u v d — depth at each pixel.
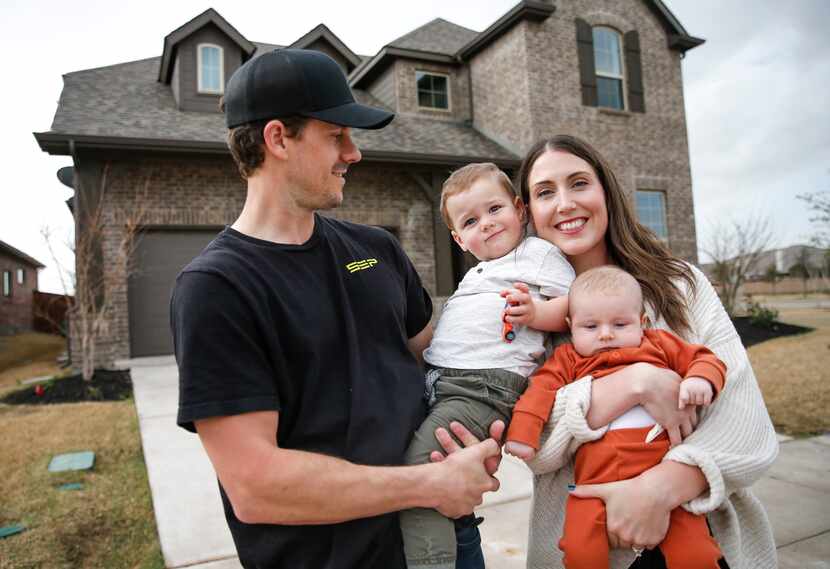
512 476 3.89
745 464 1.27
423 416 1.48
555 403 1.43
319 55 1.38
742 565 1.39
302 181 1.33
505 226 1.78
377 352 1.40
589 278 1.54
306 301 1.30
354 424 1.25
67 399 6.73
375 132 11.82
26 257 23.91
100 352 8.71
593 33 12.62
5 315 22.44
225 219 9.82
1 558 2.83
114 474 4.02
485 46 12.87
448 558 1.29
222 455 1.11
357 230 1.63
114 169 9.19
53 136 8.34
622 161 12.58
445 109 13.54
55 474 3.95
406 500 1.18
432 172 11.34
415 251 11.38
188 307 1.16
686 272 1.59
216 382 1.11
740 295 13.16
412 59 13.16
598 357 1.47
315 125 1.32
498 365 1.54
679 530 1.27
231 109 1.37
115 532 3.14
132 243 8.62
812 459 4.06
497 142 12.60
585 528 1.29
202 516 3.26
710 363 1.33
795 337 9.84
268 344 1.20
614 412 1.36
